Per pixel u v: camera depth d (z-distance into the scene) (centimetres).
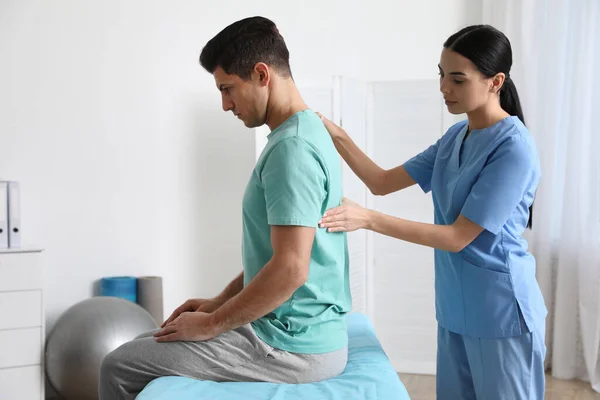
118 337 324
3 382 329
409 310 398
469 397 216
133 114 392
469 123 214
